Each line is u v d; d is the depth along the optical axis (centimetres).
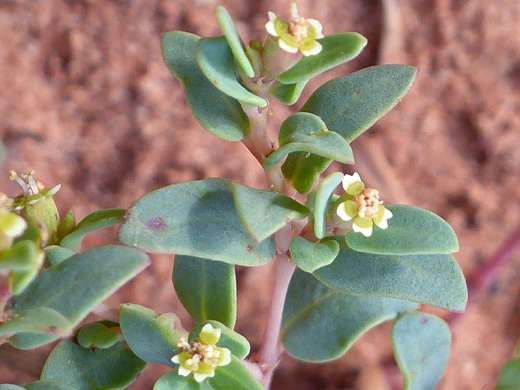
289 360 7
